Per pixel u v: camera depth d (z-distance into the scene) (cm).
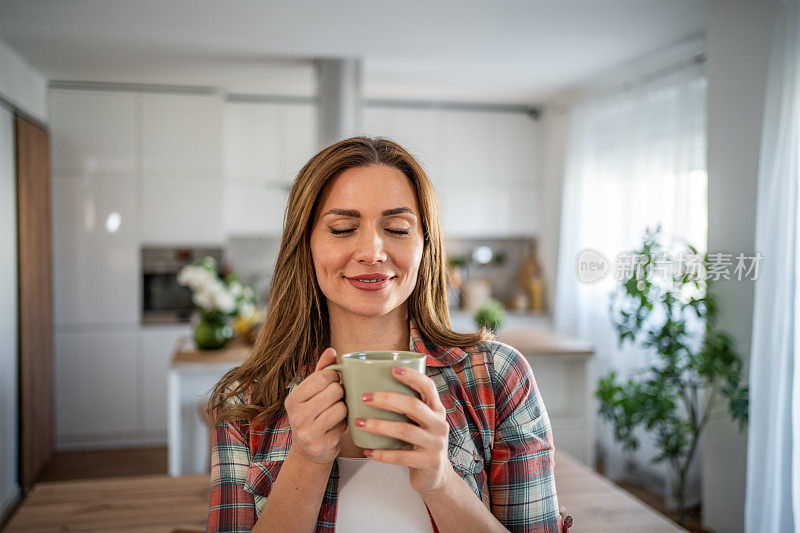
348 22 333
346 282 83
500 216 549
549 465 88
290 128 511
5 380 351
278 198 511
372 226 82
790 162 246
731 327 281
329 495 84
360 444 69
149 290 498
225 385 93
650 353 371
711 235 294
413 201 86
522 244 589
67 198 461
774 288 250
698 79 353
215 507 86
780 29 249
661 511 341
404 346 92
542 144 552
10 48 376
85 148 464
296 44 371
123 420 470
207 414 93
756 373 254
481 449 87
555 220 528
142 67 423
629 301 369
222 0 302
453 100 530
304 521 77
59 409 461
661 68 400
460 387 88
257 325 361
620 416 325
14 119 374
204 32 349
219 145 486
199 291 340
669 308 296
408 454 67
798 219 245
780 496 248
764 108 265
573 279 483
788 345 246
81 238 464
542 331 421
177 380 323
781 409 247
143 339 472
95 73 438
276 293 93
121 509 170
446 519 76
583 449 359
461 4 306
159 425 474
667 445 312
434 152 534
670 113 377
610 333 425
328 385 71
